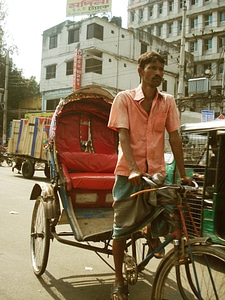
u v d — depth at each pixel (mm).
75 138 4539
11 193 9273
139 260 3307
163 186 2309
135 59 30766
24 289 3361
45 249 3555
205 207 4051
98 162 4234
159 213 2492
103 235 3244
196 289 2180
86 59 28109
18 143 13812
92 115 4691
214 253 2041
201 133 4348
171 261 2279
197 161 4512
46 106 31641
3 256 4293
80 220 3598
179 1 41562
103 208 3932
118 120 2600
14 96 37750
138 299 3199
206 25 39562
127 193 2623
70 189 3648
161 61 2568
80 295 3262
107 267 4047
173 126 2742
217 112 26203
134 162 2482
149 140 2639
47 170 13375
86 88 4203
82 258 4352
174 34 41969
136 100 2609
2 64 35719
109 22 28844
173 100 2770
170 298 2311
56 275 3756
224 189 3990
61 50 30266
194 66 39312
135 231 2641
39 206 3986
